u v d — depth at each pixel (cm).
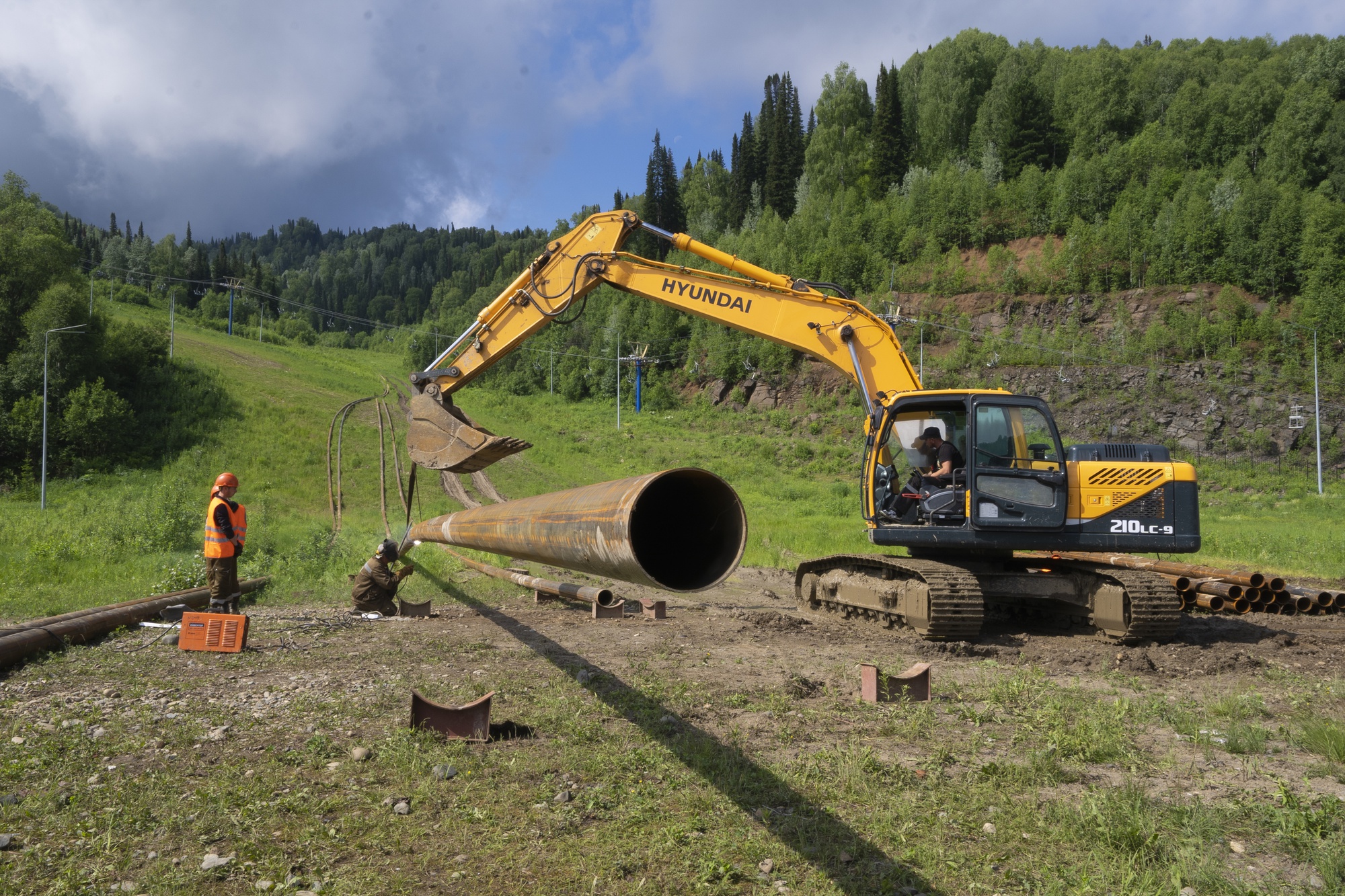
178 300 15300
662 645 770
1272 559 1852
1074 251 8462
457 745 450
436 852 321
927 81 15062
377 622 887
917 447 920
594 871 304
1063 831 341
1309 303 7388
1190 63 12762
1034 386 7212
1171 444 6406
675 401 8350
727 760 427
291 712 520
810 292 1037
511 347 977
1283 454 6094
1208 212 8162
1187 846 330
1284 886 303
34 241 4706
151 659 674
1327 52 12419
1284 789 377
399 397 6147
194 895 285
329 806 366
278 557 1405
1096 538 859
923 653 757
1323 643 849
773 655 734
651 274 1055
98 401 3931
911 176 12169
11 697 552
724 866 304
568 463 4906
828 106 15350
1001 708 549
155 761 428
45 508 2833
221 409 4544
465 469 825
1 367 4209
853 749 446
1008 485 867
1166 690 627
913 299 9019
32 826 344
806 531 2492
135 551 1464
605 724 497
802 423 7156
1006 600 999
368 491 3353
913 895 290
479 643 760
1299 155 10244
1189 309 7738
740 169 15238
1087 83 12688
